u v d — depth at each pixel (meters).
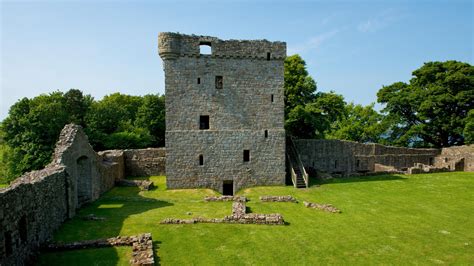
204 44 30.12
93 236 15.87
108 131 55.19
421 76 48.09
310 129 41.81
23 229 12.59
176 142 29.08
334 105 42.22
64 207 18.20
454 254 15.06
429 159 43.22
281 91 30.30
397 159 41.53
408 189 28.53
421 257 14.73
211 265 13.33
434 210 22.12
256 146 30.08
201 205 22.95
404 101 47.91
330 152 38.06
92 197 23.69
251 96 29.95
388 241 16.50
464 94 43.16
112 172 29.84
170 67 28.80
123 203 23.30
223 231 17.14
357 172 38.53
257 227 18.06
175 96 28.94
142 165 37.16
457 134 45.78
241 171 29.92
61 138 20.78
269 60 30.11
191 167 29.30
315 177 34.53
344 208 22.61
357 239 16.70
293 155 34.75
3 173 41.91
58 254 13.44
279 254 14.64
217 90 29.47
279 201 24.39
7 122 41.09
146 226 17.52
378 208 22.61
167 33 28.27
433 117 46.66
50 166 18.48
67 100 51.34
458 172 36.75
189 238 16.02
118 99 70.75
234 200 24.42
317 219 19.95
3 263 10.57
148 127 60.38
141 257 12.73
